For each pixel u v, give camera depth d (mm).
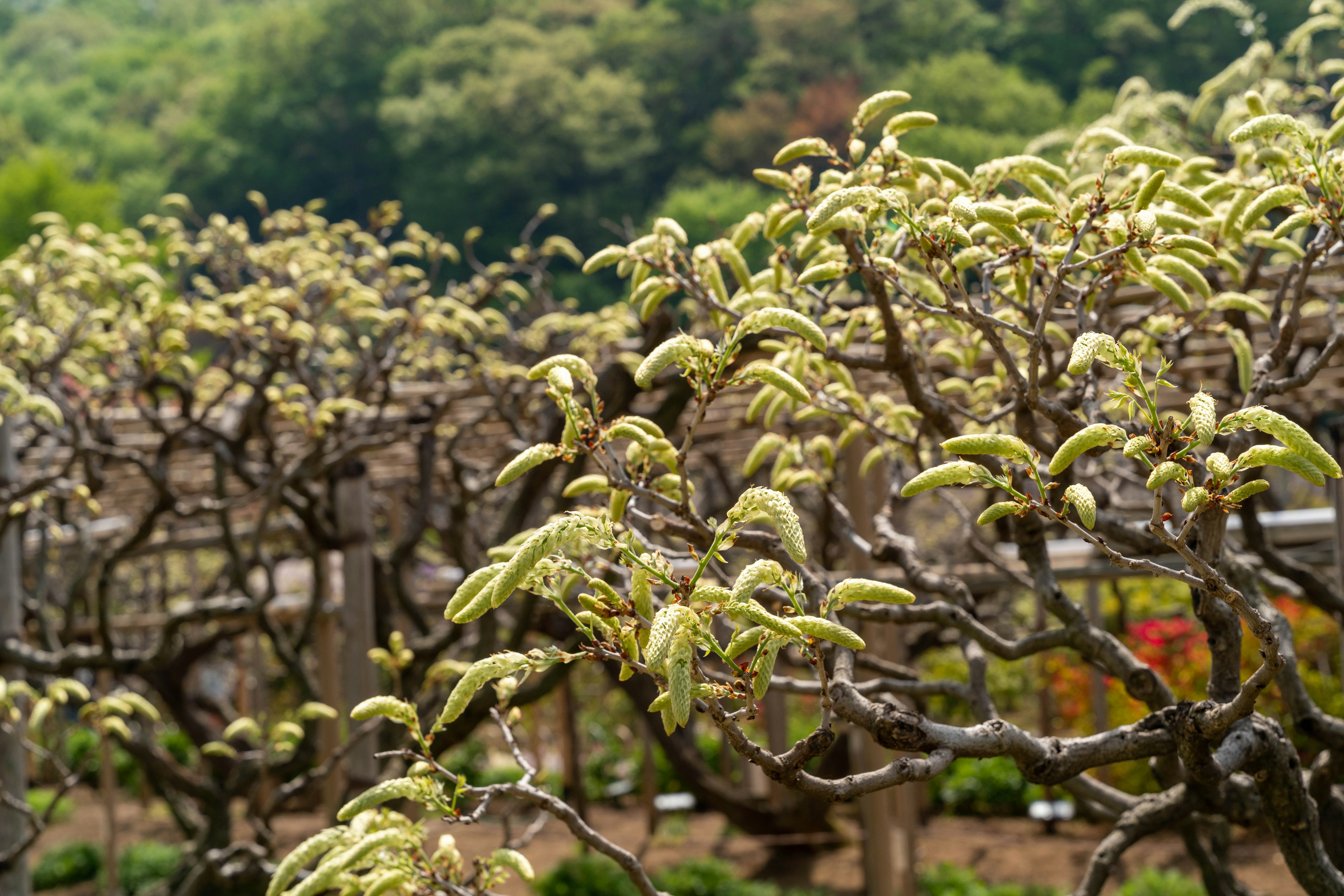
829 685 1916
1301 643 8508
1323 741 2680
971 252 2270
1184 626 8703
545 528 1568
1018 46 36250
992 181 2377
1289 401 5719
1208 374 4797
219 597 7871
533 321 7000
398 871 2100
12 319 5090
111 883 8672
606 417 4426
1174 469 1509
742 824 8766
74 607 5562
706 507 9211
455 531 5836
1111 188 3045
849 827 9500
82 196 24922
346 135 41531
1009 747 1976
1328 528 5762
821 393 3027
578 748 9867
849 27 38312
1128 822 2771
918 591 4320
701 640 1569
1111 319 3818
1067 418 2174
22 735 5109
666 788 11242
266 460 5129
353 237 5449
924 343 3000
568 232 36000
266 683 12242
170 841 10773
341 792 5594
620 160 36531
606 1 46062
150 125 51438
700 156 37406
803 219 2471
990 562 3281
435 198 37062
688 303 5430
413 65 41250
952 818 10125
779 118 35750
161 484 4961
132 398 5348
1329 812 2885
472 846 9438
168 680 8445
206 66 54531
